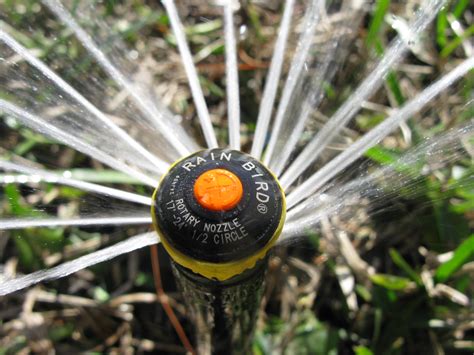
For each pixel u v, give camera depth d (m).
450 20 0.22
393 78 0.19
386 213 0.19
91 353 0.18
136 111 0.19
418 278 0.18
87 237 0.19
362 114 0.21
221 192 0.10
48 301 0.19
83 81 0.20
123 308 0.19
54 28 0.21
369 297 0.18
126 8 0.23
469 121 0.18
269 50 0.22
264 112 0.16
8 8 0.22
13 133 0.20
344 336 0.18
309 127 0.19
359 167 0.17
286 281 0.19
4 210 0.18
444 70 0.22
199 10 0.24
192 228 0.10
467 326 0.18
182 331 0.18
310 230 0.17
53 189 0.19
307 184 0.15
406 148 0.18
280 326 0.18
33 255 0.18
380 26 0.21
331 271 0.19
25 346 0.18
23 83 0.18
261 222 0.10
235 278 0.11
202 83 0.22
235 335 0.16
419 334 0.18
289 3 0.19
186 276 0.12
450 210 0.18
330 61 0.21
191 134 0.21
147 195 0.18
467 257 0.17
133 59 0.22
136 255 0.19
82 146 0.15
